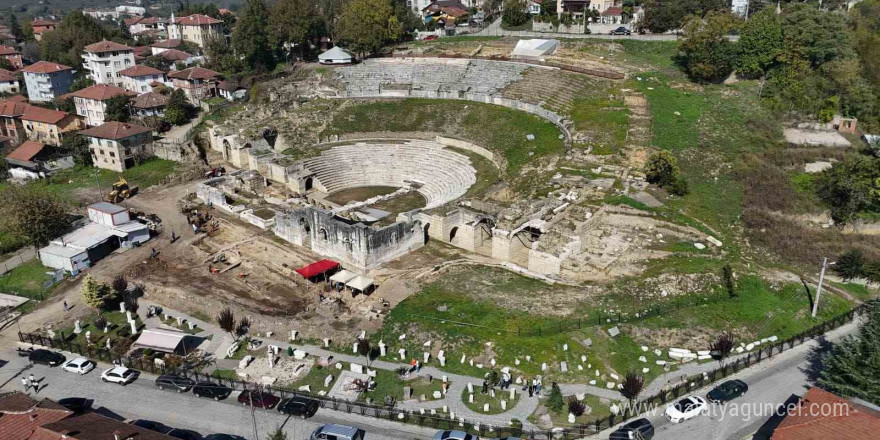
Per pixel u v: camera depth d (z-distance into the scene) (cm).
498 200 8631
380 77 13662
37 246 8450
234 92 14738
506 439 4644
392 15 15562
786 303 6619
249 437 4956
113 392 5653
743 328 6072
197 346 6300
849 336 5344
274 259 8019
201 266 7925
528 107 11419
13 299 7519
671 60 12888
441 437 4756
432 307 6506
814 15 11269
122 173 11581
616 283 6738
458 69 13375
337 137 11831
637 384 4822
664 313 6222
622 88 11488
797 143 9769
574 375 5444
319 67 14475
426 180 10519
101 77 17325
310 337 6288
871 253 7612
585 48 13825
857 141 9869
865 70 11525
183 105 13875
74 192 10738
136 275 7719
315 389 5531
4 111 14462
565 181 8662
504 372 5488
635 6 16300
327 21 16912
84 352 6322
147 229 8712
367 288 7025
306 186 10519
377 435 4938
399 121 12050
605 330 5947
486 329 6019
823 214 8412
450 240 8425
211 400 5475
